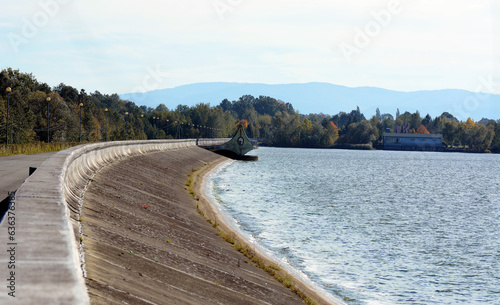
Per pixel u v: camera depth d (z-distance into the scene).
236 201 54.91
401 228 45.38
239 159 159.25
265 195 63.78
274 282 23.00
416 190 88.69
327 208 55.94
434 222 50.44
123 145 57.66
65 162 20.89
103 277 12.79
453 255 34.69
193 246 24.33
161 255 19.34
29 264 5.55
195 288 16.80
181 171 76.38
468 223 50.75
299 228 40.69
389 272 28.97
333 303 22.08
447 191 89.25
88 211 20.81
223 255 25.16
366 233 41.31
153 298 13.27
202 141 169.75
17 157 50.94
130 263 15.95
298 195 67.62
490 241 40.47
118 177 38.94
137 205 30.02
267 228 39.19
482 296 25.31
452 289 26.39
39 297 4.52
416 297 24.58
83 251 14.19
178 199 43.62
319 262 29.69
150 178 49.66
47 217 8.62
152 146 84.19
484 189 96.00
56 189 12.27
